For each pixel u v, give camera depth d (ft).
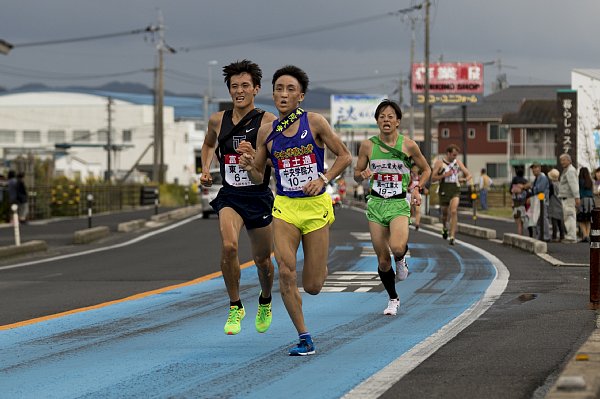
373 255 157.48
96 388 58.44
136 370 63.98
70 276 133.39
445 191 177.17
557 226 196.24
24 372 64.08
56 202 343.26
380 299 101.50
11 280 129.59
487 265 137.18
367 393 54.60
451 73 636.89
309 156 66.44
